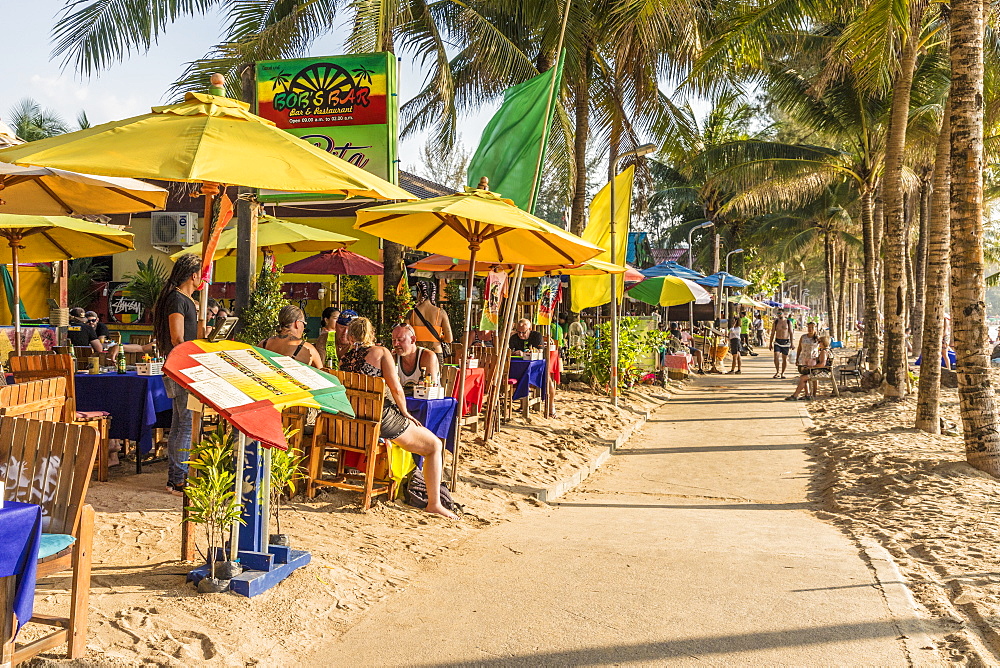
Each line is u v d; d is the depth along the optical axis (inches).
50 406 241.8
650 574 228.8
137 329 690.2
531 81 440.8
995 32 636.1
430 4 670.5
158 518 243.4
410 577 223.3
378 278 716.0
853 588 216.5
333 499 289.9
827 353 802.8
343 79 382.6
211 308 393.7
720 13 753.6
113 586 185.5
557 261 382.0
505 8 700.7
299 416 287.9
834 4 627.2
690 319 1210.0
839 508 344.2
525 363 507.2
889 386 684.1
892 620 191.9
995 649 175.2
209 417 205.3
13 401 226.8
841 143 1126.4
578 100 759.1
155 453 338.0
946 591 217.6
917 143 872.9
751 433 574.2
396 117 384.2
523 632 183.0
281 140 188.2
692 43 702.5
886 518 312.2
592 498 377.7
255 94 389.7
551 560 243.9
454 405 332.8
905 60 649.6
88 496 260.1
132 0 513.0
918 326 1225.4
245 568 196.5
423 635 180.4
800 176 1002.1
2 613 127.5
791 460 474.6
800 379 782.5
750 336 1929.1
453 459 339.3
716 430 591.5
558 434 496.1
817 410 690.2
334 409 192.2
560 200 929.5
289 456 208.7
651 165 1700.3
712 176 1047.6
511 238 366.6
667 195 1872.5
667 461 475.8
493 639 178.5
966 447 401.4
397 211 305.9
